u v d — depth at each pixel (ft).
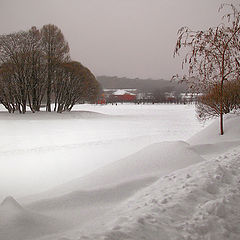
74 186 19.01
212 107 48.73
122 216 11.53
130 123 92.17
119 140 52.65
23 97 129.90
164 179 17.46
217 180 15.92
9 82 128.88
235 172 17.66
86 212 13.26
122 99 467.93
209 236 10.23
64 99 144.25
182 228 10.61
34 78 136.56
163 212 11.82
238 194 14.02
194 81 37.45
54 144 48.08
